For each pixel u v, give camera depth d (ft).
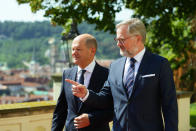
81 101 7.71
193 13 22.00
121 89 6.63
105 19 20.06
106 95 7.29
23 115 10.13
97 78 7.86
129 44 6.44
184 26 25.31
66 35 15.94
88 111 7.71
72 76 8.07
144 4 20.18
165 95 6.37
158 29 22.40
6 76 490.90
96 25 20.26
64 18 19.12
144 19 22.24
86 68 7.89
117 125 6.72
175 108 6.33
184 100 16.25
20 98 332.60
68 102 8.02
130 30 6.38
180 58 27.55
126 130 6.48
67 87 8.05
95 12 19.13
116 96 6.80
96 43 7.93
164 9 20.48
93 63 8.00
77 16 19.08
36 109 10.42
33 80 459.32
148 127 6.31
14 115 9.93
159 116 6.53
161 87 6.40
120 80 6.71
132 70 6.63
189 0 21.30
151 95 6.37
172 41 24.17
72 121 7.82
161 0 20.36
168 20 21.72
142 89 6.35
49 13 19.15
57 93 17.71
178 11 22.35
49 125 10.85
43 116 10.68
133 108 6.41
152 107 6.39
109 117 7.63
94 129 7.64
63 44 16.05
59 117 8.32
